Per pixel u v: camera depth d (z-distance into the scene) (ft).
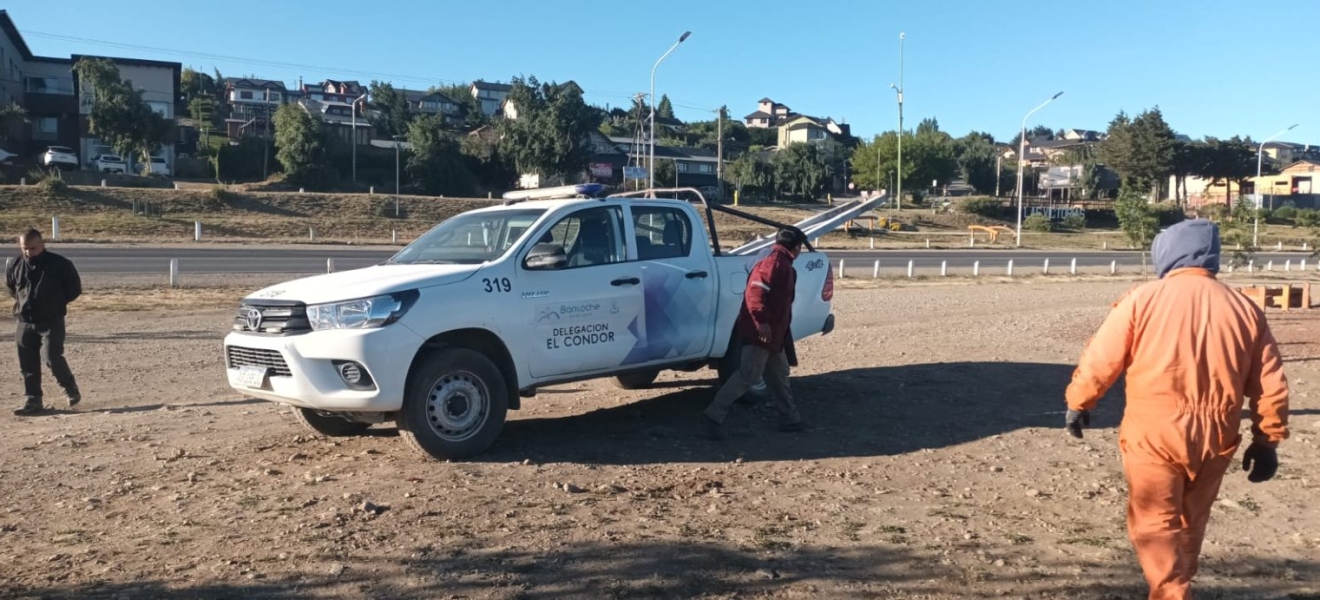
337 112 346.13
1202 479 12.06
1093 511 18.97
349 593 14.08
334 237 157.17
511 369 22.75
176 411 29.30
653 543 16.44
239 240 138.72
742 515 18.24
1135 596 14.48
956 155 393.29
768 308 23.94
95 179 187.62
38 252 29.25
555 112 273.13
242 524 17.33
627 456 22.86
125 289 68.95
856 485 20.61
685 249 26.58
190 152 271.90
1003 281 107.14
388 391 20.70
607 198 25.52
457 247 24.52
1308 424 26.68
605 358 24.32
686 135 462.60
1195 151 289.53
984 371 35.96
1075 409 12.69
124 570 15.05
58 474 21.22
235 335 22.27
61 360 29.81
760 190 297.94
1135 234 125.80
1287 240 219.00
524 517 17.79
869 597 14.35
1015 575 15.31
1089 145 471.62
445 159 250.16
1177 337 11.72
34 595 14.02
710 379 34.04
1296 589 15.05
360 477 20.57
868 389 32.01
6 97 210.18
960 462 22.71
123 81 210.79
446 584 14.47
